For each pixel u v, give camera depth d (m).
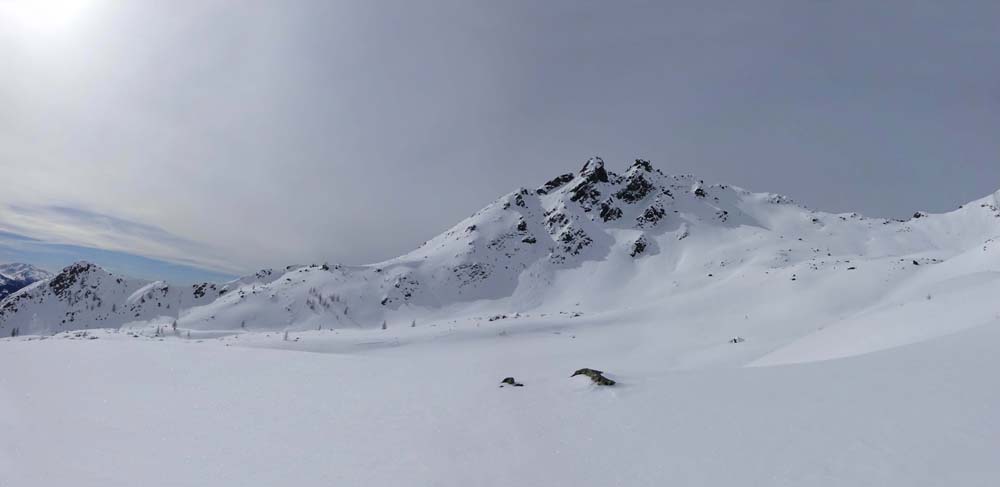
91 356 20.80
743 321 102.38
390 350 95.25
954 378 10.35
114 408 12.77
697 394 11.31
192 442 10.05
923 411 8.55
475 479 7.55
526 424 10.14
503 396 12.84
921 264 112.00
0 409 12.58
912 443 7.28
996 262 83.25
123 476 8.36
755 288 127.50
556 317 134.12
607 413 10.45
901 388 10.08
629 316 123.44
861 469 6.63
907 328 27.97
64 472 8.55
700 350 77.00
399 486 7.39
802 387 11.05
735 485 6.59
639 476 7.20
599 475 7.36
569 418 10.34
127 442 10.13
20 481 8.18
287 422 11.29
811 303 103.31
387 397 13.45
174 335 169.12
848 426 8.24
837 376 11.77
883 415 8.57
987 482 5.90
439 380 15.87
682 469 7.30
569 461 8.01
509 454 8.51
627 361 72.62
